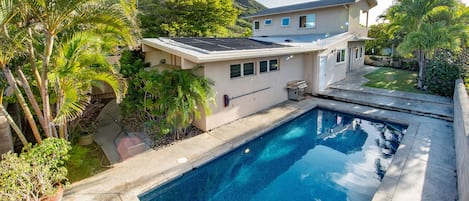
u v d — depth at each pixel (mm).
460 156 5746
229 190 6395
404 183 5480
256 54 9594
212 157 7062
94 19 5320
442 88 12398
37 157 4820
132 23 5902
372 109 11523
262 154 8367
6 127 5922
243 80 10344
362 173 6973
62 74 5344
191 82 7887
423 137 8031
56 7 4891
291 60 13281
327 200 5820
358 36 19516
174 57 9688
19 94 5500
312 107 12180
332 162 7707
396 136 9523
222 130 9156
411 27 15398
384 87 14523
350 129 10391
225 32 26188
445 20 14648
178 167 6488
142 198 5637
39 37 5996
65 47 5660
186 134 8750
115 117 10242
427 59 14180
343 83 15914
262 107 11680
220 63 9211
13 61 5797
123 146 7754
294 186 6461
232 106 9992
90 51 6195
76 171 6297
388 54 25875
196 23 23797
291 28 20828
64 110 5227
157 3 23641
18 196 4359
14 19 4992
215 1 24078
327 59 14867
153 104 8172
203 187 6594
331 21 18312
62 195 5215
